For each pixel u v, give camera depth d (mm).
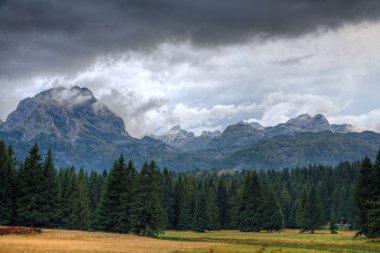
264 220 128125
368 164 84812
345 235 108188
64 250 45031
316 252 54188
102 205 94000
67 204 104875
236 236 102938
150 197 90625
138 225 90188
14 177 91000
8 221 87625
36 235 67938
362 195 83938
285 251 54531
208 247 58688
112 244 56875
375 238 79062
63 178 115500
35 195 89500
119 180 93938
